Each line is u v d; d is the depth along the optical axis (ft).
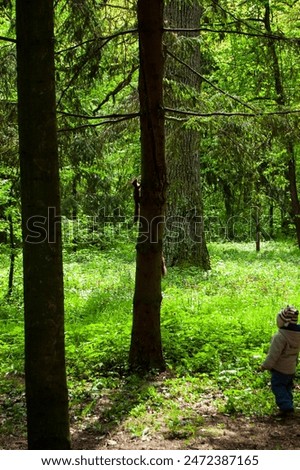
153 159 30.25
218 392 27.71
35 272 16.53
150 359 30.96
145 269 31.04
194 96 34.94
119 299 51.24
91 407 26.16
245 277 61.26
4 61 30.83
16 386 29.86
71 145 33.17
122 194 47.60
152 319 31.14
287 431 22.91
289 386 25.07
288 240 120.37
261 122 32.04
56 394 16.96
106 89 64.34
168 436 22.58
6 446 22.11
